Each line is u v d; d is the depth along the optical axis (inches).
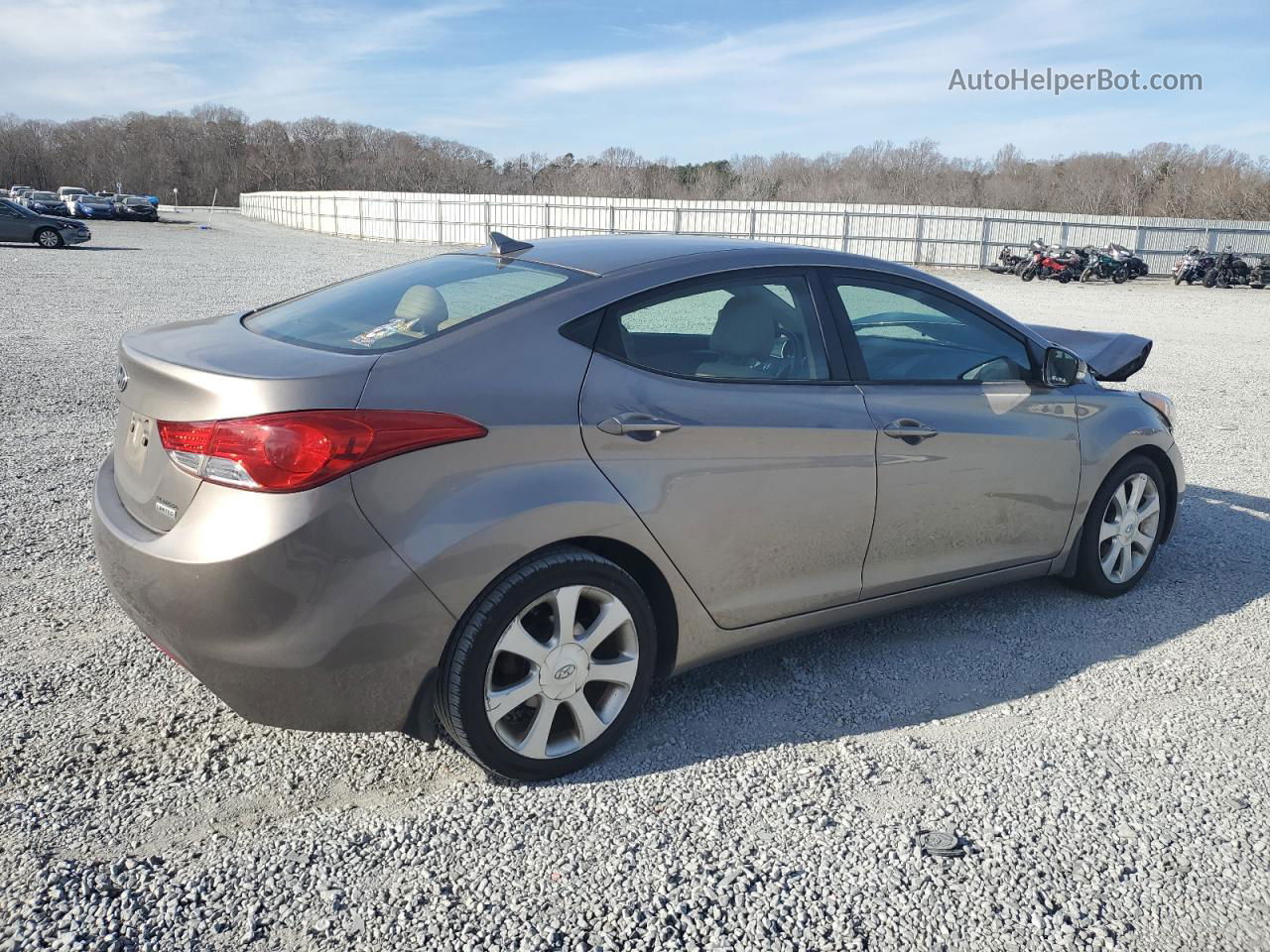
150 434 103.2
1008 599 168.7
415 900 90.2
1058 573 164.9
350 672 96.4
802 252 133.7
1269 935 89.6
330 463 92.5
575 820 103.3
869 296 136.7
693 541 115.1
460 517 98.2
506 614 101.7
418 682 100.0
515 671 106.4
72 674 129.4
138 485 105.1
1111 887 95.4
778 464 120.4
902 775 113.8
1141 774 115.4
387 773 111.1
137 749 113.4
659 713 126.5
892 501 132.4
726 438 116.0
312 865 94.6
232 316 133.3
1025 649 149.0
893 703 131.2
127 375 109.4
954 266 1294.3
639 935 86.8
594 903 90.7
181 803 103.7
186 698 125.0
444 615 98.8
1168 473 174.7
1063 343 196.1
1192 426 322.0
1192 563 188.4
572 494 104.3
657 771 113.4
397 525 95.5
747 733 122.3
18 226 1040.2
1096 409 159.5
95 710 121.2
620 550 112.1
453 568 98.0
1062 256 1125.1
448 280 123.2
